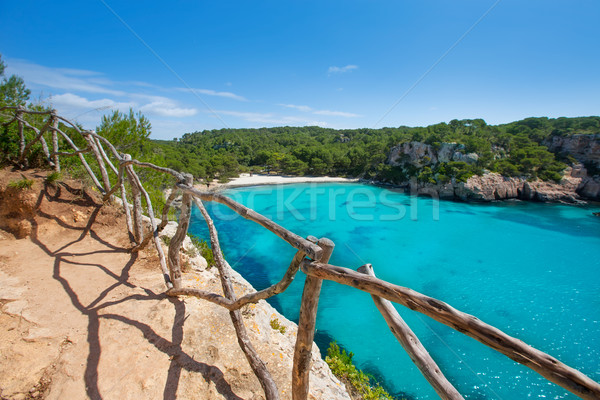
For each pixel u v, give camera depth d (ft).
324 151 254.47
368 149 264.93
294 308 51.83
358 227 121.29
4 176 21.35
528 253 98.53
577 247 104.94
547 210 165.48
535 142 233.76
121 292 14.80
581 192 196.03
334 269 7.34
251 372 11.69
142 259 18.37
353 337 45.29
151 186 46.78
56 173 22.13
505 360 42.91
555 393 37.47
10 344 10.66
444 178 194.49
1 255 16.38
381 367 38.93
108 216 22.20
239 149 277.23
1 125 27.32
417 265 85.25
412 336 8.07
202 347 12.23
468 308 64.08
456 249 100.37
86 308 13.21
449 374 40.57
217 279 18.62
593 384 4.19
